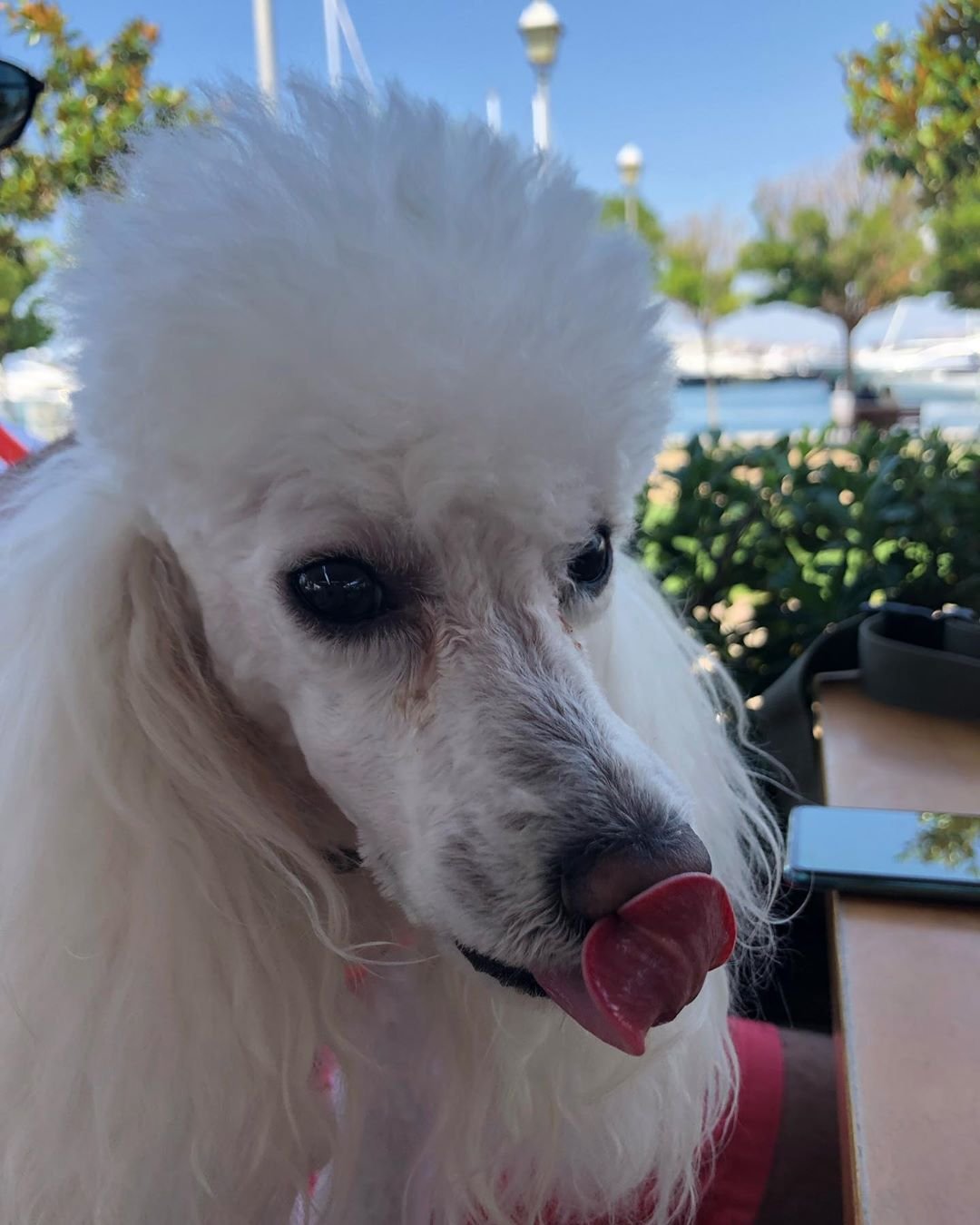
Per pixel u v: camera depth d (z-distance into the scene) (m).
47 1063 0.74
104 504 0.80
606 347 0.67
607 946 0.56
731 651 1.74
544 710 0.64
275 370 0.63
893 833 0.88
